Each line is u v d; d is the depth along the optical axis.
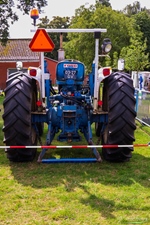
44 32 4.10
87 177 4.07
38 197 3.47
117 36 31.33
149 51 42.38
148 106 7.94
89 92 5.47
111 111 4.39
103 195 3.53
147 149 5.51
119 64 5.10
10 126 4.31
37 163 4.60
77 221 2.97
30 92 4.47
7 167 4.47
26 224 2.90
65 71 5.07
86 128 5.12
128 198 3.45
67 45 32.22
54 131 5.07
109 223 2.94
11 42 31.23
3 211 3.14
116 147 4.43
